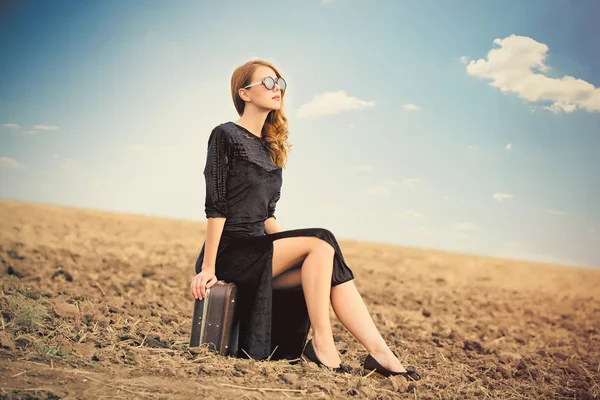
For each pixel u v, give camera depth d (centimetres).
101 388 245
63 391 238
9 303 353
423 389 290
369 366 303
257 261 316
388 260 1130
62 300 436
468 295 816
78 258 696
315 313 309
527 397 316
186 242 1059
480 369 379
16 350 280
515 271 1112
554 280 1053
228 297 309
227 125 329
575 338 588
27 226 995
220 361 296
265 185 326
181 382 261
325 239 312
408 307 660
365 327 310
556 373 388
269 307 316
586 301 880
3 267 566
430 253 1241
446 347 450
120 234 1061
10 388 233
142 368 275
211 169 319
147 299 508
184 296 551
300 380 277
